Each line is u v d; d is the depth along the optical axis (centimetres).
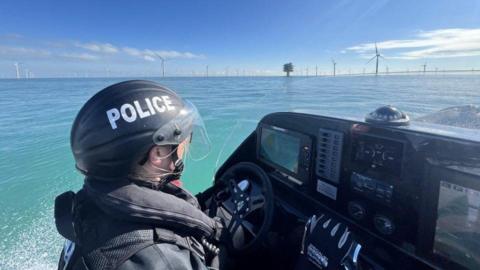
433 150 144
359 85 2505
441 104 707
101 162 95
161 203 92
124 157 95
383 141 166
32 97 3400
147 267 77
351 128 184
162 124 99
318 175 212
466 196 133
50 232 504
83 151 97
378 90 1789
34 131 1385
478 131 149
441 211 143
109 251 81
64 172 823
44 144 1134
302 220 227
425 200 148
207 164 752
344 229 150
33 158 951
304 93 2066
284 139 238
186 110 114
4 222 542
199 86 5372
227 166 298
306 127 218
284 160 243
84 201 99
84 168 100
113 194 90
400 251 167
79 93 4072
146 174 103
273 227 224
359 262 180
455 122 207
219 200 227
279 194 261
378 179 171
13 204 625
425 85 1903
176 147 107
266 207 193
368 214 181
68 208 97
